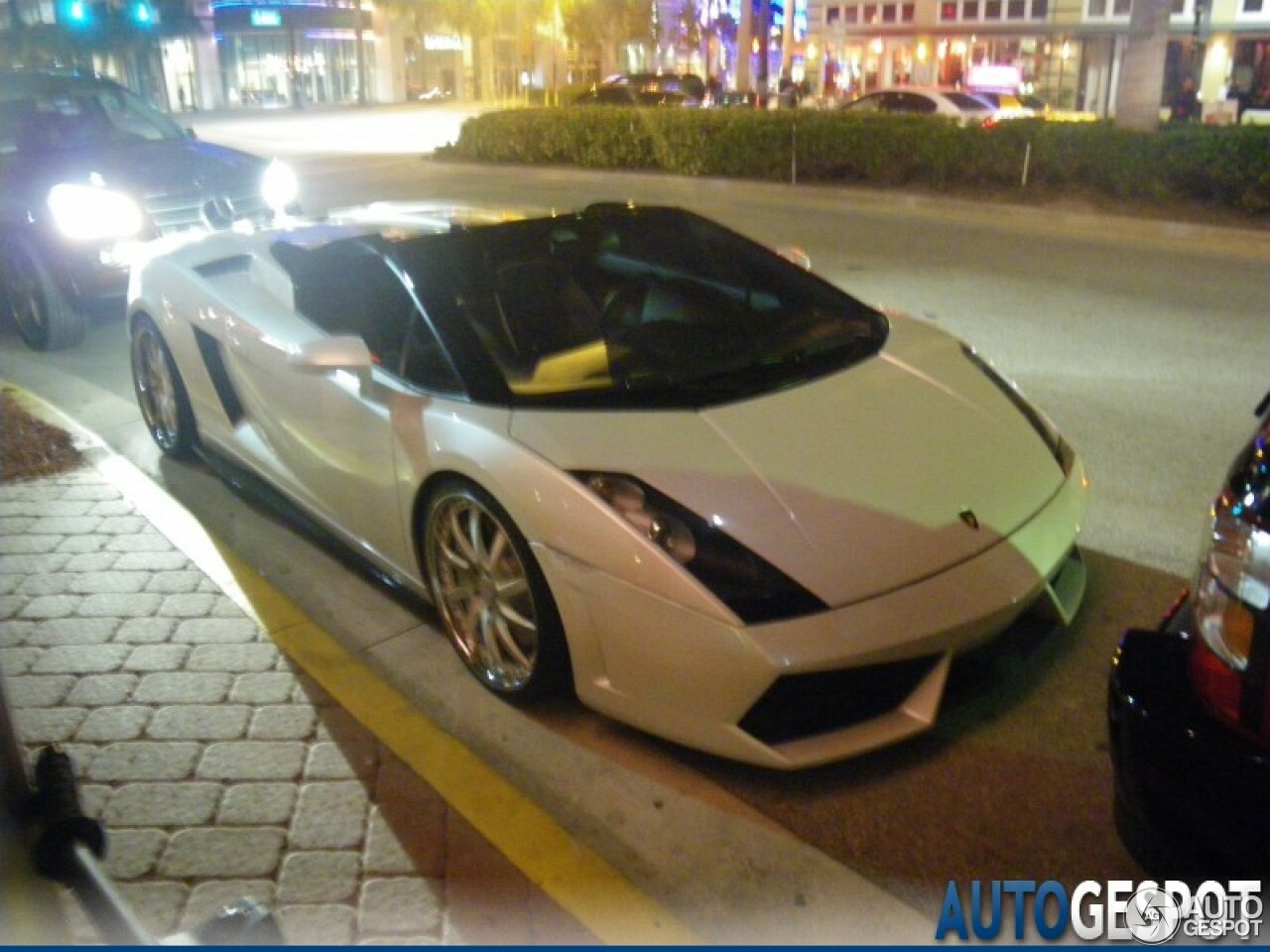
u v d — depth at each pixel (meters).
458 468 3.30
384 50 54.94
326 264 4.30
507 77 56.16
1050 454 3.56
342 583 4.21
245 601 4.05
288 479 4.41
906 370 3.76
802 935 2.54
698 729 2.92
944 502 3.16
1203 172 12.93
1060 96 33.88
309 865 2.77
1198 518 4.57
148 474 5.29
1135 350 7.18
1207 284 9.39
